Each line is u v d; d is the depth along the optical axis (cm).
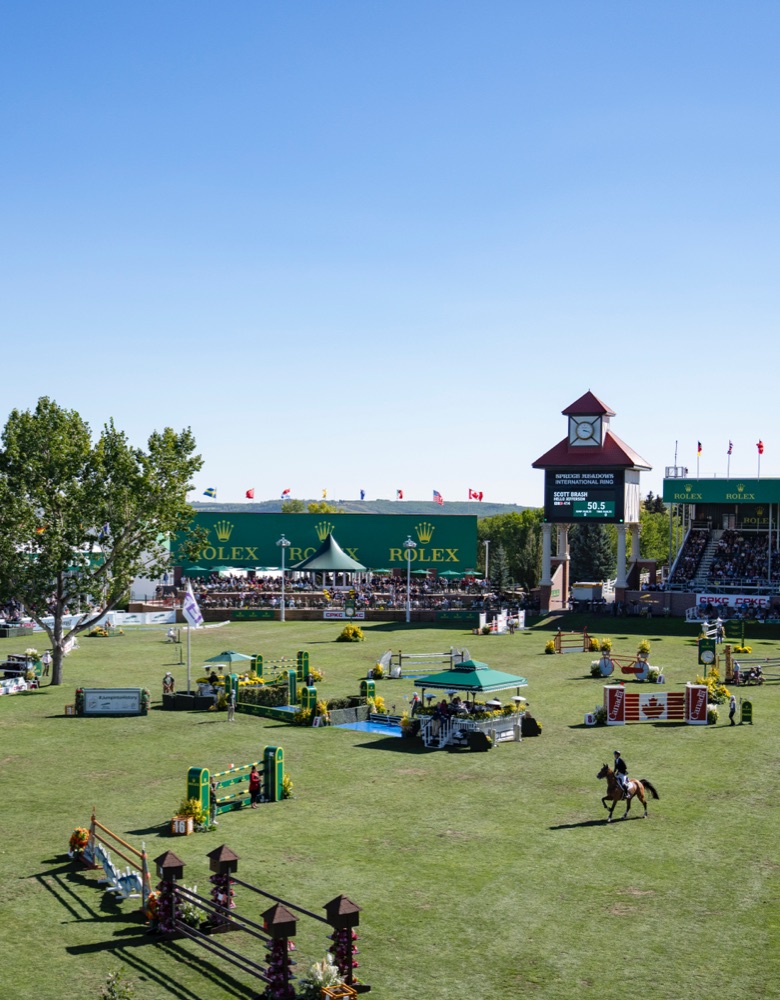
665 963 2528
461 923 2772
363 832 3553
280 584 12056
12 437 6731
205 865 3197
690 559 11488
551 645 7938
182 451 7112
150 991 2427
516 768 4450
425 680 5134
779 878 3083
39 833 3584
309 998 2353
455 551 12438
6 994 2412
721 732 5147
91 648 8362
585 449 10800
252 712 5738
